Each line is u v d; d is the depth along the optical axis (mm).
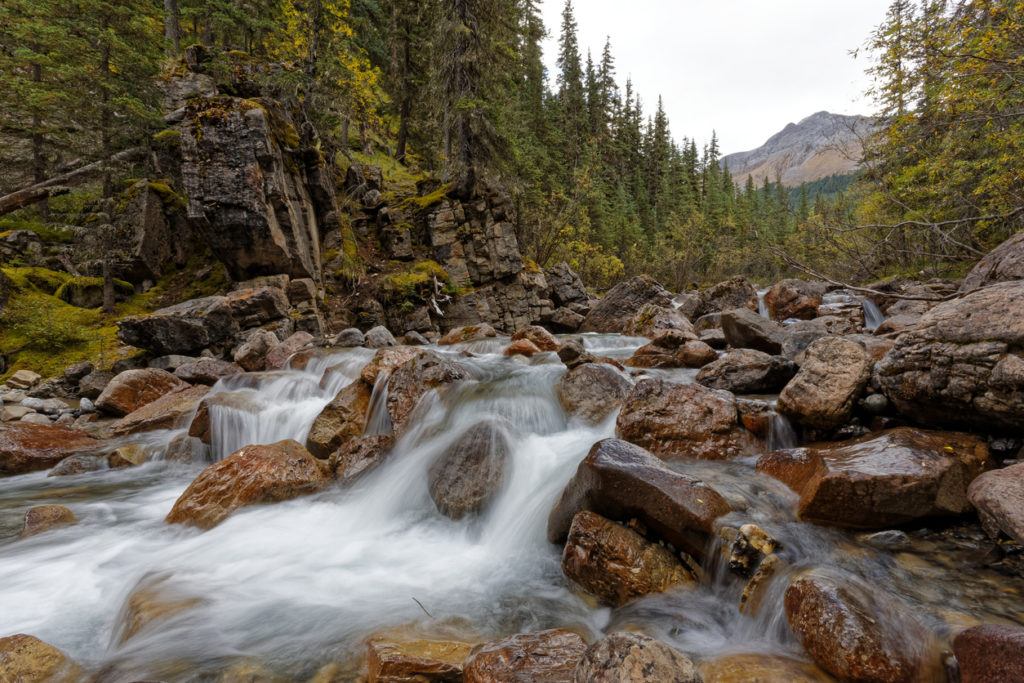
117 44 16938
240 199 16188
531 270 24469
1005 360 3637
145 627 3438
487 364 9148
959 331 4078
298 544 4879
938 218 14297
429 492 5312
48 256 18344
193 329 14359
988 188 11633
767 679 2439
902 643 2471
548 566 4230
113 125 17281
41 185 17375
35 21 17859
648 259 50562
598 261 36156
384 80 34875
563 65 51719
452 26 22047
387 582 4156
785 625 2887
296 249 17797
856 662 2365
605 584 3527
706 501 3613
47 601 4055
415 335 17688
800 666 2562
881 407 4832
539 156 32219
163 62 21562
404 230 22828
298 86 21797
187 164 16062
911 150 15031
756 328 9859
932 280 17094
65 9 17547
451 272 22250
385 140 37688
